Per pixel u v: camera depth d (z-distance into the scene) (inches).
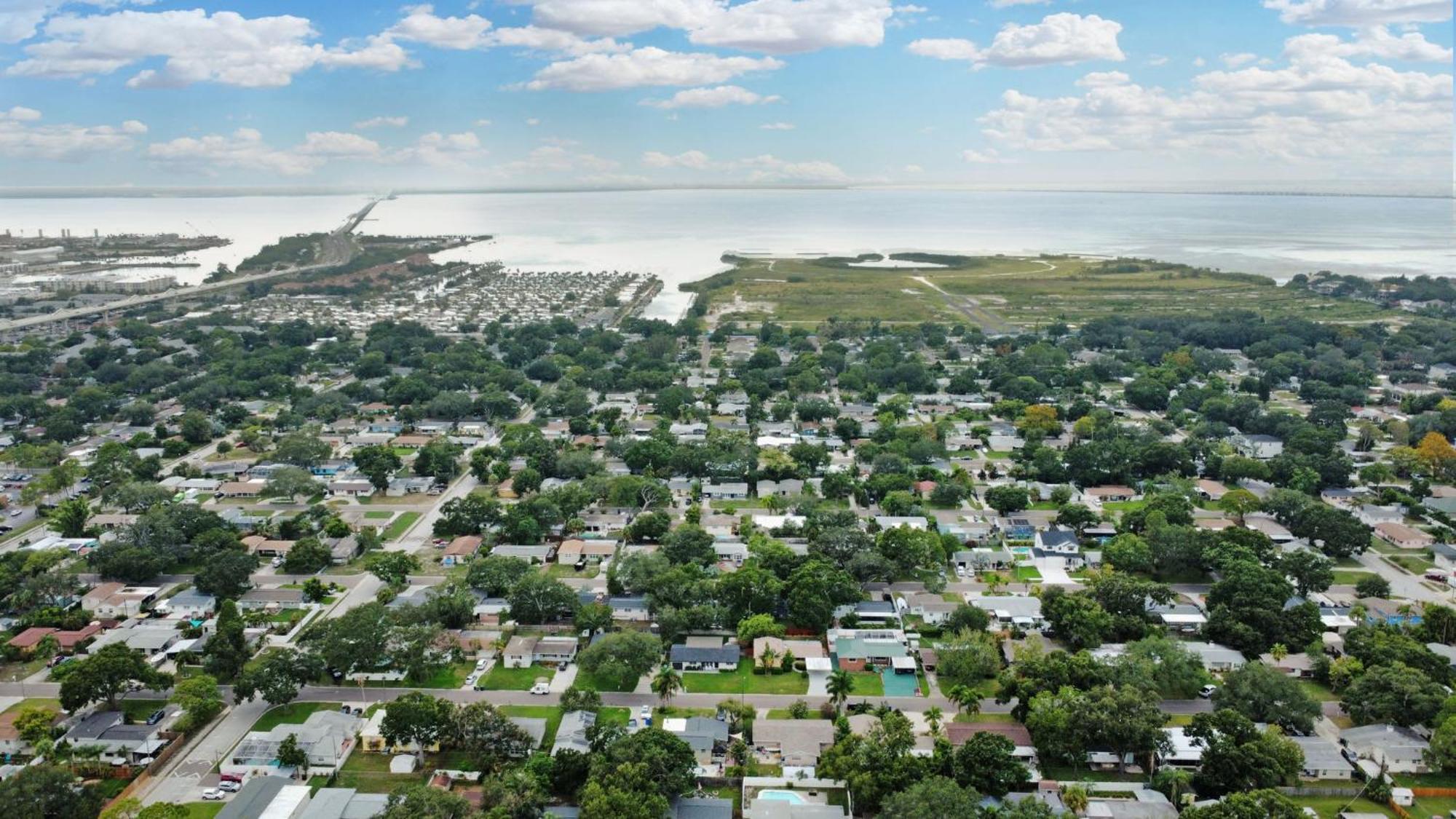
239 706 6486.2
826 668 6948.8
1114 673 6412.4
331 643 6742.1
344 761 5885.8
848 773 5467.5
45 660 7076.8
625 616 7839.6
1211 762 5511.8
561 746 5890.8
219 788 5610.2
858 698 6628.9
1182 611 7736.2
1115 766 5826.8
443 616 7583.7
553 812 5221.5
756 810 5290.4
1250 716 6171.3
